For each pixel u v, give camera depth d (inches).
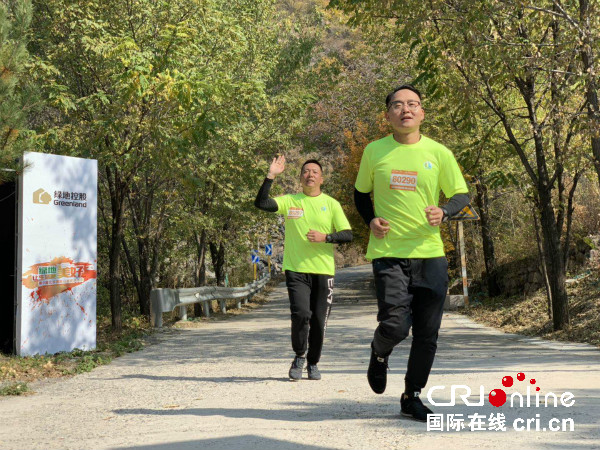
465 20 465.1
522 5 457.7
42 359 410.0
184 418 218.5
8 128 373.4
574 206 775.1
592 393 239.1
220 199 951.0
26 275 421.4
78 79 633.0
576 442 163.6
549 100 569.6
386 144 191.3
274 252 2405.3
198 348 499.5
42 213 432.8
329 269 301.4
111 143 600.1
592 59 450.9
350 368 353.4
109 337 577.6
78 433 203.0
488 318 752.3
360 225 1370.6
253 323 789.2
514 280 911.7
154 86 528.7
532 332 592.7
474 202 971.3
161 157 565.3
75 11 591.5
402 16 514.0
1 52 372.8
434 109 760.3
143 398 272.7
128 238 934.4
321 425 194.9
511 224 1029.2
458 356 408.5
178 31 547.2
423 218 185.0
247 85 570.6
